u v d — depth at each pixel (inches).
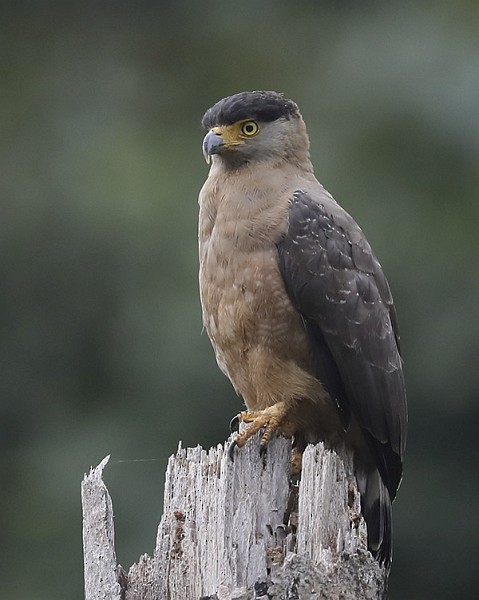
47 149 708.0
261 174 406.6
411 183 654.5
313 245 394.3
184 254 618.2
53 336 644.1
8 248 646.5
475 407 599.8
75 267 639.1
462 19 684.1
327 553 327.9
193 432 590.9
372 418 398.6
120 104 756.0
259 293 390.6
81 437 613.0
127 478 579.2
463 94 655.1
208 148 410.0
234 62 772.6
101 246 633.6
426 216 644.1
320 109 689.0
